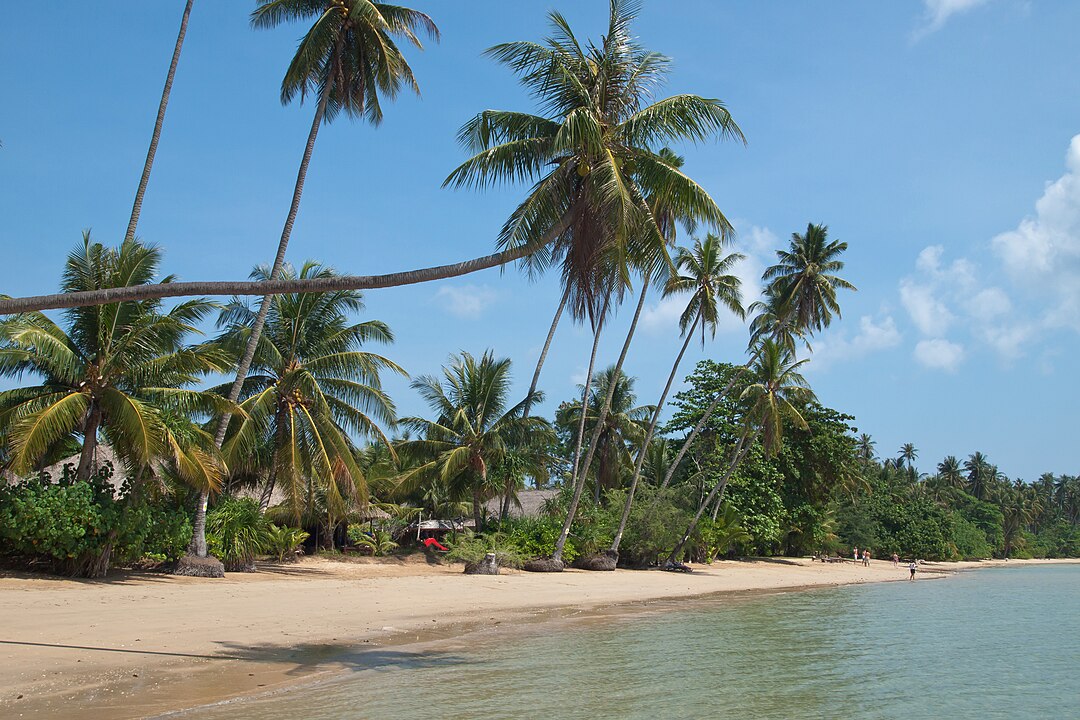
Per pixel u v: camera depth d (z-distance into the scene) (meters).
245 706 9.95
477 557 33.03
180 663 12.24
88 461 21.38
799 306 47.00
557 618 21.36
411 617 19.56
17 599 17.05
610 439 48.75
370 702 10.48
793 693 12.57
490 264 12.24
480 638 17.06
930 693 12.96
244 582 24.08
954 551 87.12
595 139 13.05
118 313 21.05
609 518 41.00
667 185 14.05
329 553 34.47
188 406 22.56
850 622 23.45
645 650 16.36
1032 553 125.06
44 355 19.70
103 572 21.69
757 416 44.28
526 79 15.14
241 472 31.69
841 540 70.56
